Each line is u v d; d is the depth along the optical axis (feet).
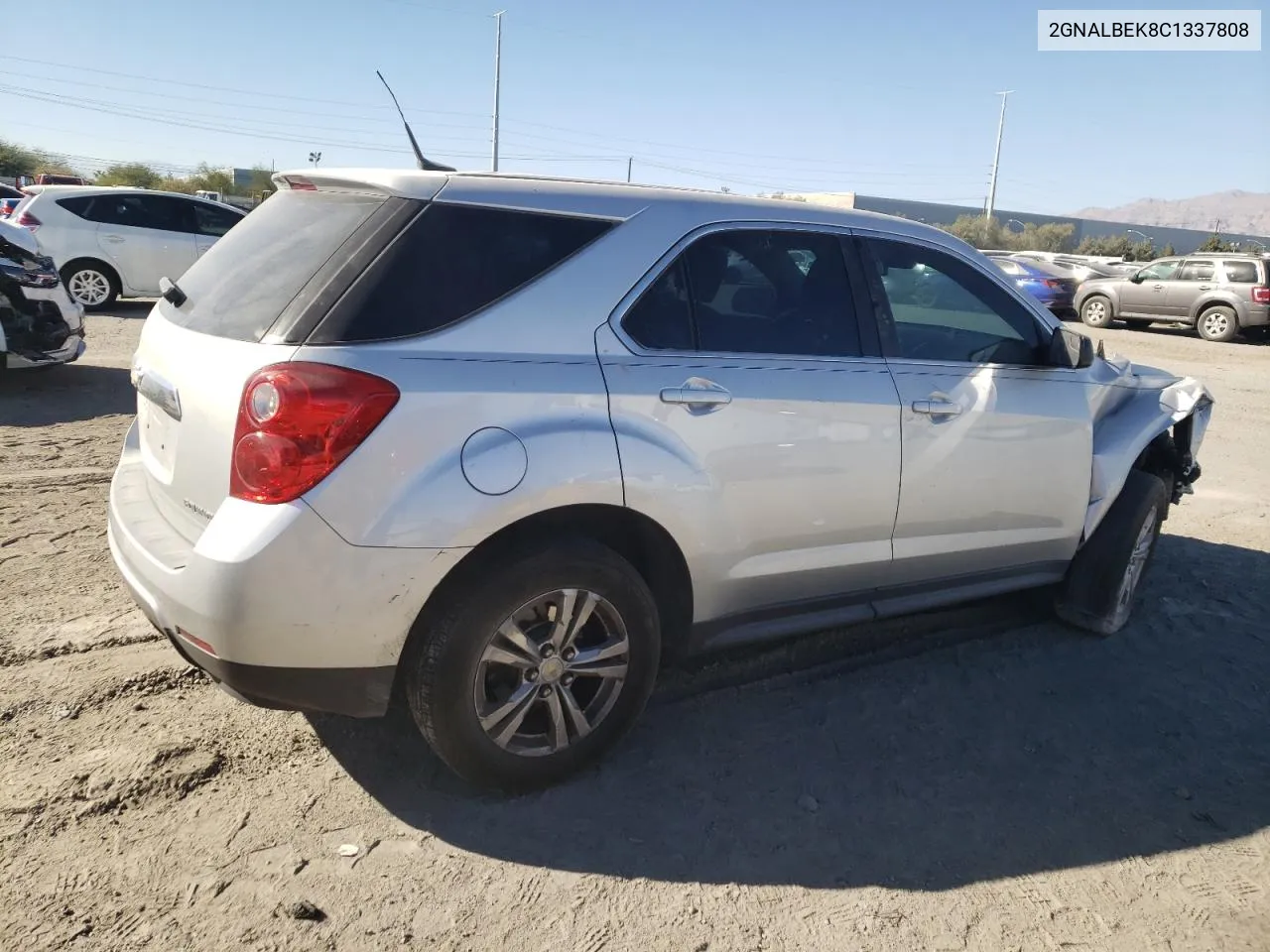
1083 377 14.07
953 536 12.76
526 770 9.84
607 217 10.27
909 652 14.20
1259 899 9.21
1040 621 15.57
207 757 10.32
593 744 10.25
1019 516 13.32
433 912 8.36
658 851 9.34
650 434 9.89
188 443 9.18
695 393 10.18
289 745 10.69
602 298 9.99
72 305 27.96
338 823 9.43
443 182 9.61
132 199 45.85
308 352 8.50
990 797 10.57
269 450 8.30
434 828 9.46
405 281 9.04
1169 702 13.00
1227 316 65.77
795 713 12.16
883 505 11.84
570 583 9.57
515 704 9.58
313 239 9.55
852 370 11.58
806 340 11.41
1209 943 8.60
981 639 14.79
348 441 8.39
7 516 17.19
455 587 9.13
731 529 10.66
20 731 10.52
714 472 10.37
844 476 11.39
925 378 12.19
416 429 8.64
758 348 11.00
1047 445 13.33
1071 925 8.71
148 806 9.48
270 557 8.24
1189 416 16.28
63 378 29.58
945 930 8.53
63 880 8.41
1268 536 20.58
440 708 9.18
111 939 7.80
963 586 13.39
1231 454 29.14
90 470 20.36
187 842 9.02
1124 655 14.39
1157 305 69.36
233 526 8.38
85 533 16.63
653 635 10.33
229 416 8.58
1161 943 8.57
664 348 10.32
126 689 11.56
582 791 10.18
